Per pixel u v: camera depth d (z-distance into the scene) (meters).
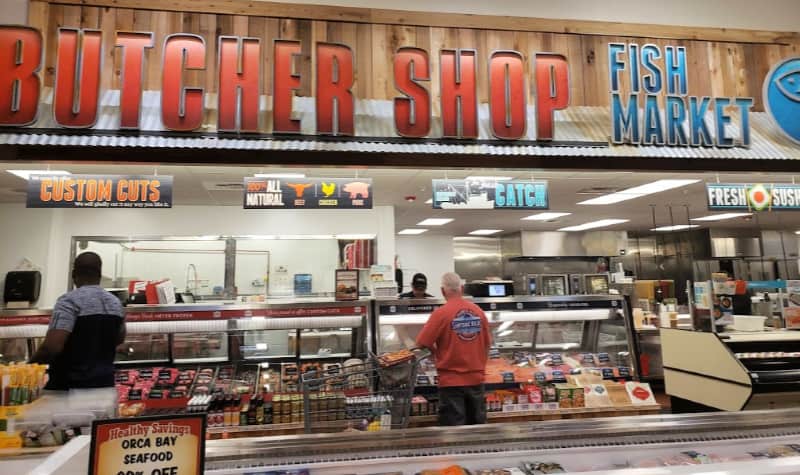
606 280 9.34
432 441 1.62
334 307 3.65
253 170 5.02
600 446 1.64
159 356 3.70
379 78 2.42
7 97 1.98
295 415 3.21
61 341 2.20
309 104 2.31
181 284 7.11
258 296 6.52
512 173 5.44
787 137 2.63
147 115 2.12
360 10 2.46
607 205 7.79
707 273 10.87
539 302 3.91
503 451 1.61
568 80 2.44
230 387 3.44
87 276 2.47
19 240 6.50
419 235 11.66
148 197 4.41
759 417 1.81
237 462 1.51
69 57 2.04
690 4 2.76
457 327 2.96
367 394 2.64
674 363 4.43
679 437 1.70
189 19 2.30
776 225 10.47
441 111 2.32
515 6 2.61
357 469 1.52
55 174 4.53
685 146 2.53
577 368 3.87
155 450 1.08
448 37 2.52
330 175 5.35
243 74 2.17
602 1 2.69
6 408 1.75
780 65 2.70
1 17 2.13
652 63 2.56
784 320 4.70
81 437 1.39
